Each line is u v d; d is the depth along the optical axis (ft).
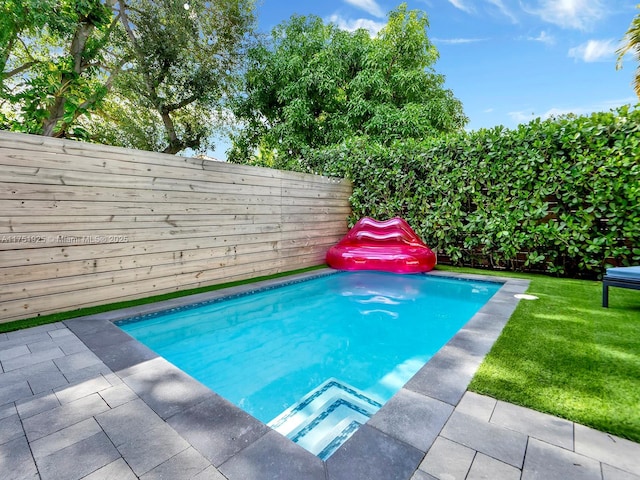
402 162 21.45
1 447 4.55
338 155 25.00
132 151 12.36
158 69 29.09
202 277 14.73
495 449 4.28
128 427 4.96
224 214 15.56
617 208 14.47
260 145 41.09
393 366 8.80
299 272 18.78
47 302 10.44
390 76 37.01
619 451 4.21
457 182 19.24
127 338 8.68
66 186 10.76
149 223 12.87
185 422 5.08
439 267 19.92
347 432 5.90
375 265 19.07
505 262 18.62
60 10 21.48
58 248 10.63
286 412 6.63
